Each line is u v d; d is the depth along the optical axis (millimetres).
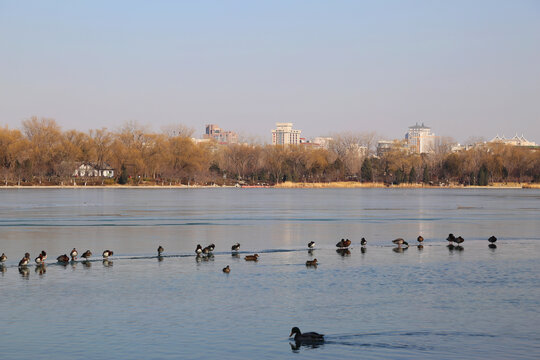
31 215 94688
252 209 112438
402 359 25750
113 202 133125
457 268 45344
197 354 26266
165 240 62312
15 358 25641
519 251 54531
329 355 26203
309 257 50875
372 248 56656
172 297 35719
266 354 26359
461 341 28000
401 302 34625
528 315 31984
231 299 35312
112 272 43594
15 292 36969
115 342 27656
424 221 86750
